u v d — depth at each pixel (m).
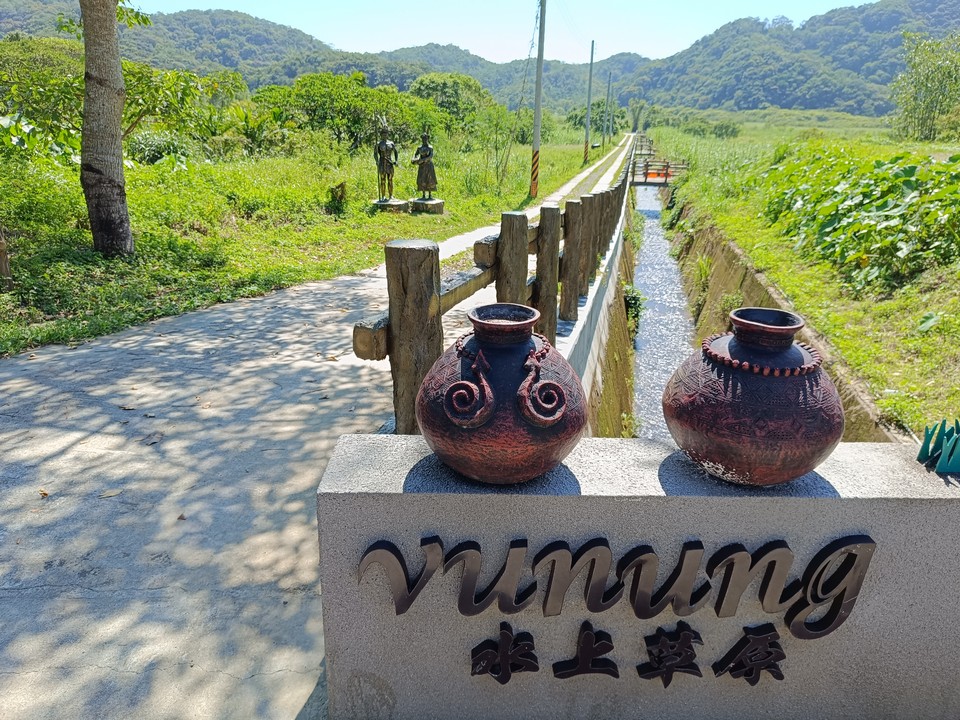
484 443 2.06
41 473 3.93
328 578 2.22
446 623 2.27
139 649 2.66
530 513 2.18
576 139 60.47
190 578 3.07
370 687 2.35
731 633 2.38
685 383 2.31
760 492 2.24
